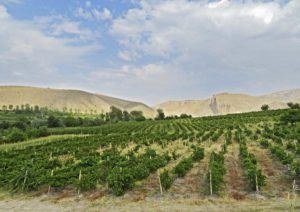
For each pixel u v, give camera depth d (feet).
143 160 106.52
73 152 161.07
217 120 321.11
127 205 69.92
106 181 86.84
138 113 638.12
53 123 416.87
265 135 167.22
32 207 72.18
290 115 220.84
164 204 69.15
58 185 83.41
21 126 395.34
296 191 74.74
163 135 213.87
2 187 93.40
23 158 140.46
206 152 136.56
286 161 94.99
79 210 68.13
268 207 64.13
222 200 70.23
